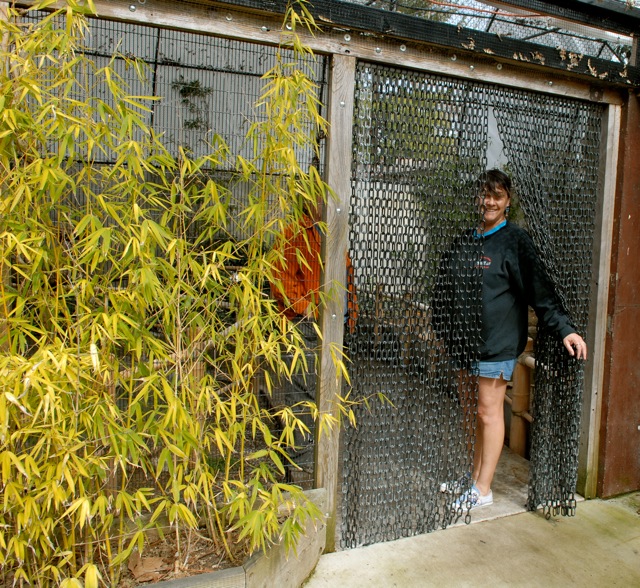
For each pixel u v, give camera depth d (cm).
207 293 170
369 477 221
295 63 171
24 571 147
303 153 200
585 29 242
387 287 212
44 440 137
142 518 190
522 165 234
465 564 214
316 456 211
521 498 267
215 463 217
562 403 253
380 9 194
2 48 142
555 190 244
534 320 345
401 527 232
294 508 172
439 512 249
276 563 180
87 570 135
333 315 205
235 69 195
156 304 157
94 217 140
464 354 228
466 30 207
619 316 258
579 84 240
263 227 166
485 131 225
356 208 205
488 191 229
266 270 171
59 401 131
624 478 272
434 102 214
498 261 235
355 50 197
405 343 218
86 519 150
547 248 235
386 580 203
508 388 337
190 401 165
